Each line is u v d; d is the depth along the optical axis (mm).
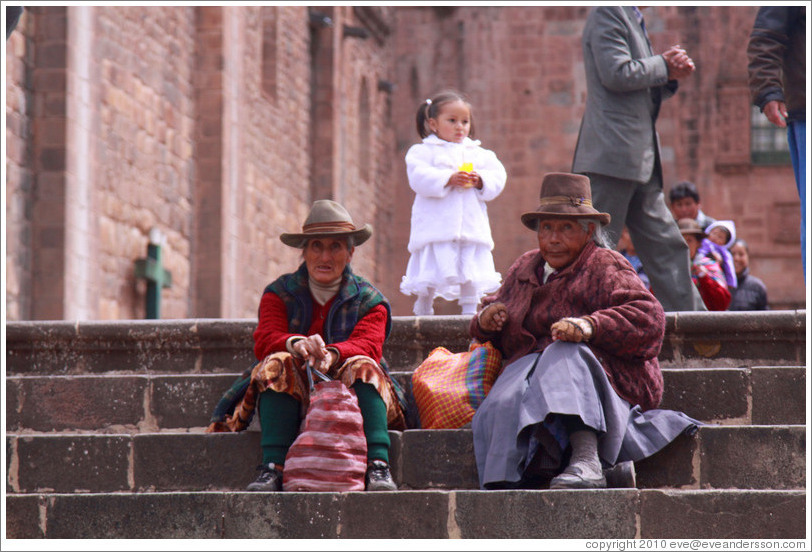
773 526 9539
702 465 10539
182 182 33875
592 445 10188
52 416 12180
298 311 11375
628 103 15781
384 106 52875
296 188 43062
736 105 49719
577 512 9625
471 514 9711
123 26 29953
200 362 13125
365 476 10539
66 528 10016
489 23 52219
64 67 26469
